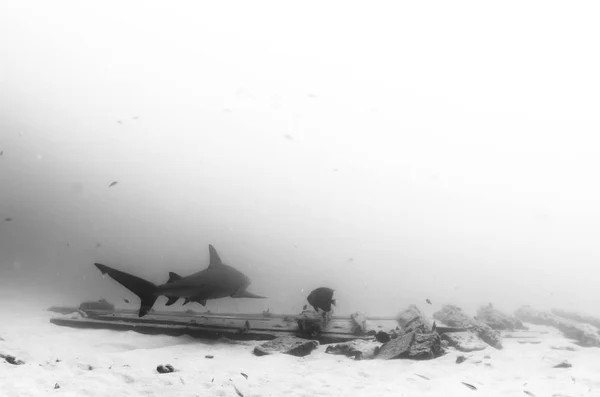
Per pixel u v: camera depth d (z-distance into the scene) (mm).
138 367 6258
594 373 6156
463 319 9258
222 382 5512
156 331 9047
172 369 6051
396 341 7605
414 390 5395
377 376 6047
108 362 6477
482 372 6262
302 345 7555
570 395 5094
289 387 5469
